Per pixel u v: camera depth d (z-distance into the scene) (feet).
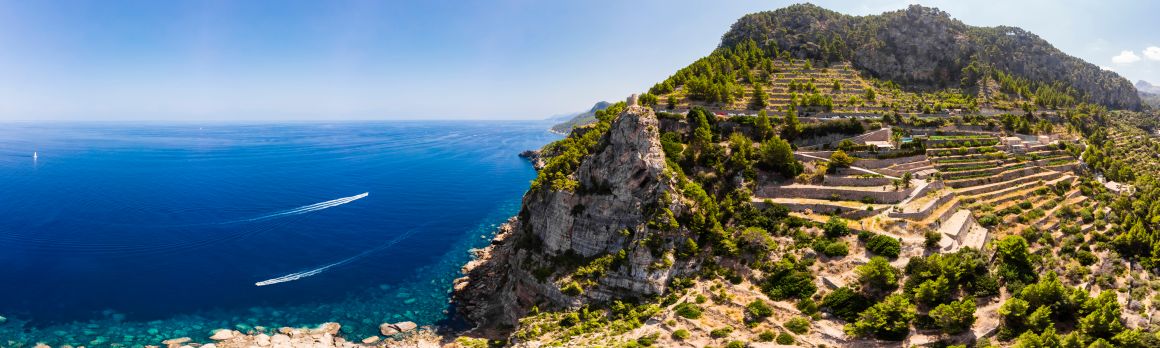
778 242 340.18
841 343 253.03
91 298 386.11
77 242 513.86
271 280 427.74
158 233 549.54
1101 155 501.56
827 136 488.85
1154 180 444.14
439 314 370.94
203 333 338.13
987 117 566.36
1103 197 412.16
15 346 314.55
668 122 482.69
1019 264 283.79
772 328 271.69
